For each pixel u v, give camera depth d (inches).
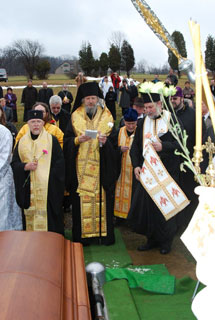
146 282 126.5
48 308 42.9
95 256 159.5
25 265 51.0
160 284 125.1
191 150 171.3
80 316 45.8
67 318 43.8
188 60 48.8
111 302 109.7
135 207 161.8
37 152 155.5
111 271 130.2
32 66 2175.2
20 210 164.1
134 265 150.8
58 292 47.3
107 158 166.4
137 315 103.6
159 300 116.3
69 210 225.3
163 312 108.2
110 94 504.4
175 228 159.9
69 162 167.8
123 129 194.4
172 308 110.9
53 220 158.4
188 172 169.8
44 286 47.2
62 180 157.1
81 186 169.3
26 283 46.6
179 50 50.4
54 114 227.8
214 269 42.2
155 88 63.1
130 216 162.9
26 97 572.7
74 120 172.2
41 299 44.1
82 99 173.8
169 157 154.5
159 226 158.4
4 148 153.6
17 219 162.1
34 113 155.9
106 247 170.2
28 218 157.9
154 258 157.2
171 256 158.4
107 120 172.7
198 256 43.5
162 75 1568.7
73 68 2482.8
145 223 162.6
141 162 160.1
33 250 56.0
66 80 1865.2
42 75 2103.8
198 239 43.9
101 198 169.9
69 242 64.1
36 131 156.6
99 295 57.4
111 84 598.2
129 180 189.3
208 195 44.6
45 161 155.6
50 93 515.2
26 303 42.4
